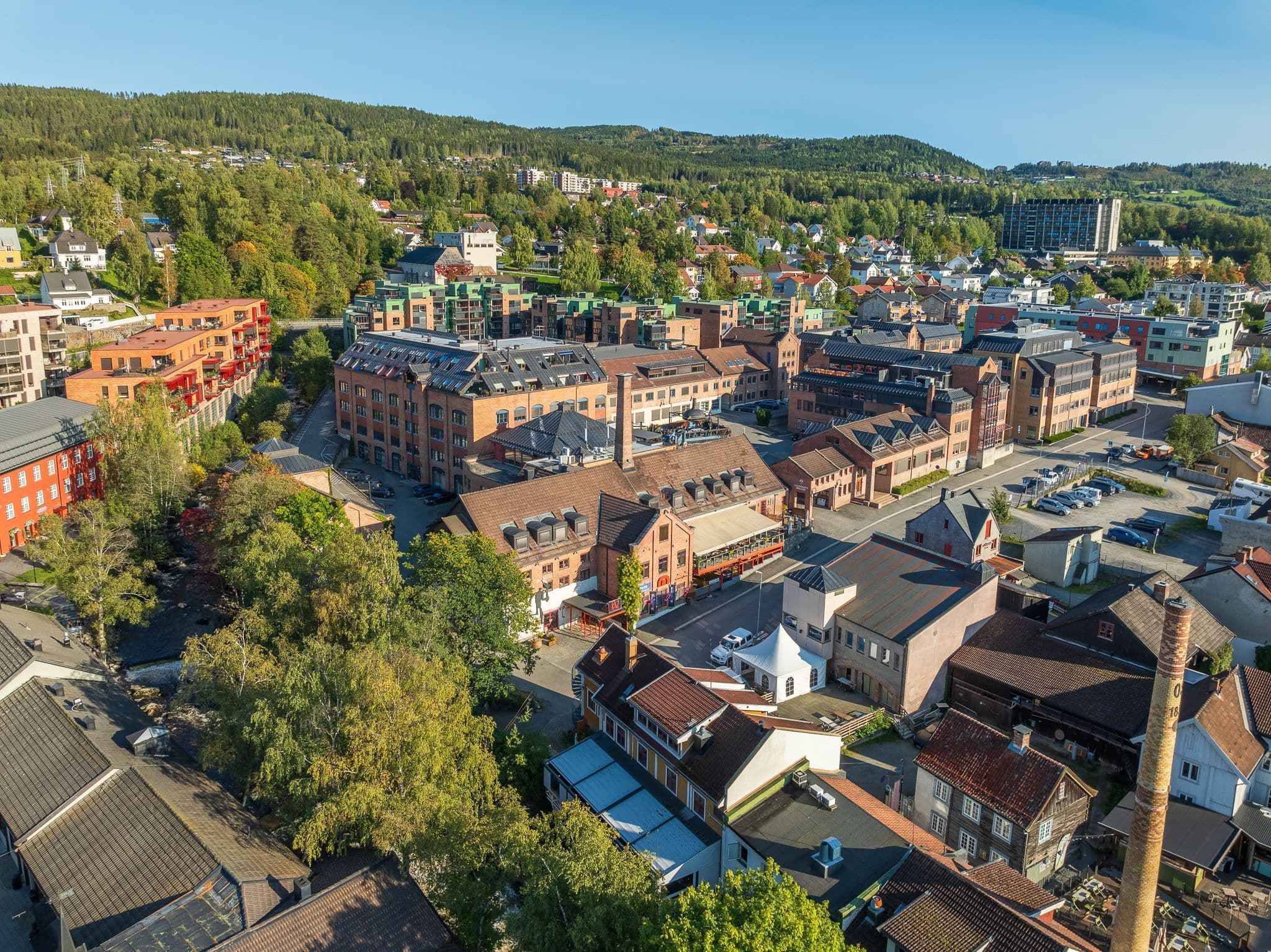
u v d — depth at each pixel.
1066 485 134.75
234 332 171.75
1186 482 137.62
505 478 109.69
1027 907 45.81
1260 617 78.69
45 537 84.50
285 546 73.81
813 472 118.19
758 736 57.06
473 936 48.25
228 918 45.72
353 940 45.72
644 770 63.22
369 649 57.09
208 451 129.25
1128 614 71.75
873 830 53.19
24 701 63.28
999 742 57.91
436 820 49.50
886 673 74.62
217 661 57.97
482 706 75.31
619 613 88.88
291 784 51.50
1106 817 59.28
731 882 39.91
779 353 190.12
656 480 102.94
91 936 46.41
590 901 41.16
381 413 144.88
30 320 146.75
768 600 96.62
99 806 54.31
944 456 138.38
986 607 78.88
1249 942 51.06
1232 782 57.31
